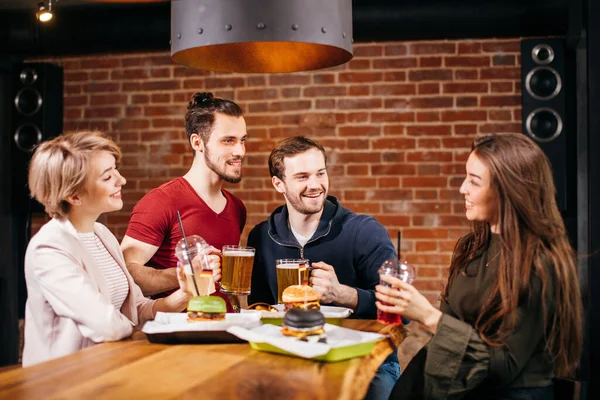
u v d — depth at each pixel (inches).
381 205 159.8
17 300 168.6
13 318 166.9
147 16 150.9
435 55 158.9
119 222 167.3
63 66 171.0
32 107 163.9
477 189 70.3
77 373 53.8
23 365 70.7
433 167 158.6
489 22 140.9
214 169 97.3
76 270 68.9
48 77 165.2
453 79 158.2
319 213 94.3
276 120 163.5
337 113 161.6
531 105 147.6
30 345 70.3
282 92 163.5
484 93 157.4
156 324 68.6
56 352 68.8
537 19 139.6
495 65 157.2
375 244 91.5
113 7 153.0
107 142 74.5
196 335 65.5
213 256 71.9
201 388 49.3
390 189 159.6
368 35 145.8
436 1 140.8
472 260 73.9
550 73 146.9
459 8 140.1
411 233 158.7
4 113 168.1
